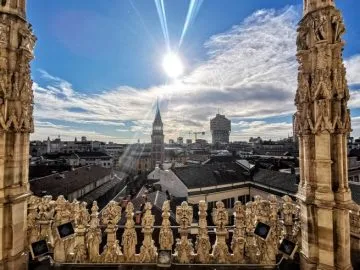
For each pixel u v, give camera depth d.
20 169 6.88
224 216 7.64
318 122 6.53
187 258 7.48
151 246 7.61
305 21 7.05
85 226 7.73
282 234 8.05
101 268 7.31
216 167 45.25
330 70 6.54
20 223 6.76
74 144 173.50
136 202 29.92
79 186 43.69
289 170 45.66
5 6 6.55
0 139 6.38
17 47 6.71
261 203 8.40
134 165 139.88
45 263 7.49
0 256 6.30
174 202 32.88
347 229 6.40
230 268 7.30
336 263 6.32
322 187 6.53
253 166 46.94
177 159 123.31
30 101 7.09
